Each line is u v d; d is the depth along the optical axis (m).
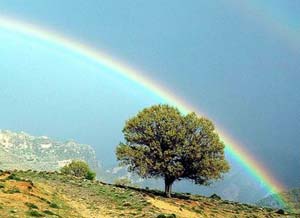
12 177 51.91
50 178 74.50
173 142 76.00
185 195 89.12
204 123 77.38
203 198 89.06
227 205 81.31
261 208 87.25
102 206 53.69
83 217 43.50
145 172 75.69
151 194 75.50
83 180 80.00
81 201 55.41
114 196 63.06
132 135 78.56
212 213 66.81
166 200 70.06
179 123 77.06
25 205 39.62
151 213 51.66
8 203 38.81
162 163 75.06
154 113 78.38
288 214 82.50
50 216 37.91
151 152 76.75
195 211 64.69
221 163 77.44
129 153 76.38
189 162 77.19
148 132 76.25
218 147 77.44
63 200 52.22
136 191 75.25
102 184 78.94
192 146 74.94
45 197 47.84
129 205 56.38
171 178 77.62
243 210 77.44
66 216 40.72
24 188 47.81
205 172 76.69
